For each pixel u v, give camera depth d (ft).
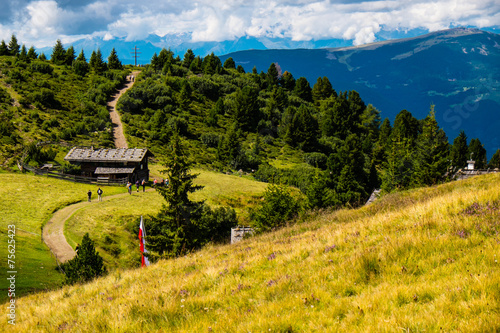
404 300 19.12
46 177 196.85
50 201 158.30
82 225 136.77
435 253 24.09
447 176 194.90
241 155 325.01
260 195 220.23
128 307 25.81
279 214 104.58
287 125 416.46
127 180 209.36
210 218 138.21
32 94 345.10
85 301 31.89
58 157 248.11
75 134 299.58
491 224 26.89
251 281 27.99
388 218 37.40
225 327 19.70
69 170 212.43
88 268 69.97
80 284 48.16
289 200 107.24
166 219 97.09
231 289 26.73
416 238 26.86
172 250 94.17
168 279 34.71
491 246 22.88
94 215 148.36
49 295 41.22
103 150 224.33
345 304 19.79
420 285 19.95
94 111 372.38
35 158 227.40
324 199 146.72
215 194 209.36
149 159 279.69
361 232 34.53
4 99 327.26
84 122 330.95
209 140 364.17
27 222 130.72
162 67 595.88
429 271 22.02
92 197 176.45
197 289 28.84
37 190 170.81
